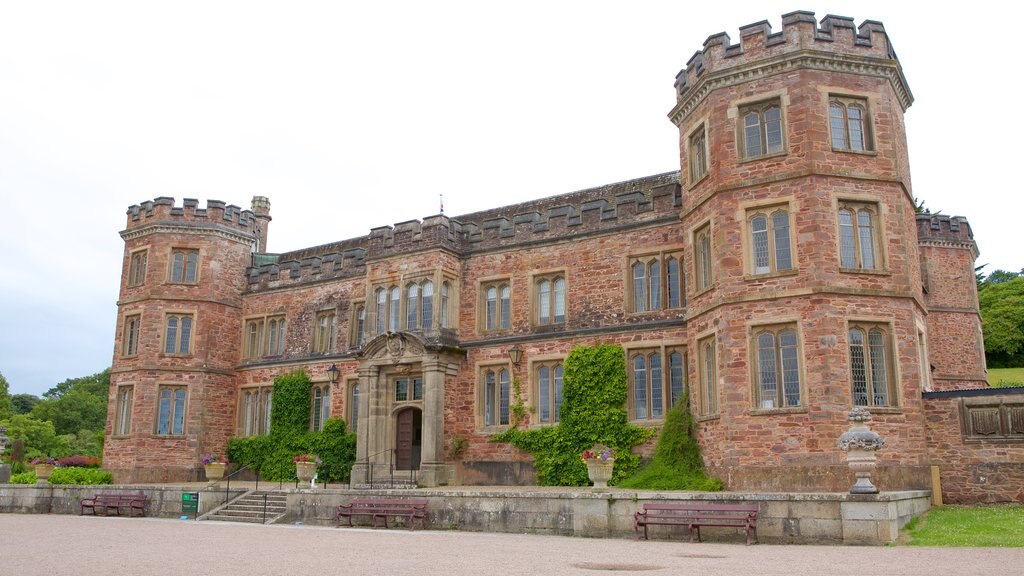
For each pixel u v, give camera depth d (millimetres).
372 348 28312
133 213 34906
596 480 17859
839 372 19203
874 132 20984
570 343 25844
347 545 15469
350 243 38219
